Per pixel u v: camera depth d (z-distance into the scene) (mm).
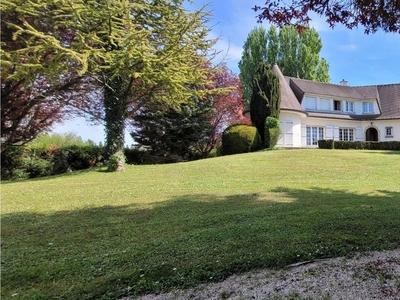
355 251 3408
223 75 21000
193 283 2734
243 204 6238
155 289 2635
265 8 3367
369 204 5973
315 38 31594
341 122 25000
